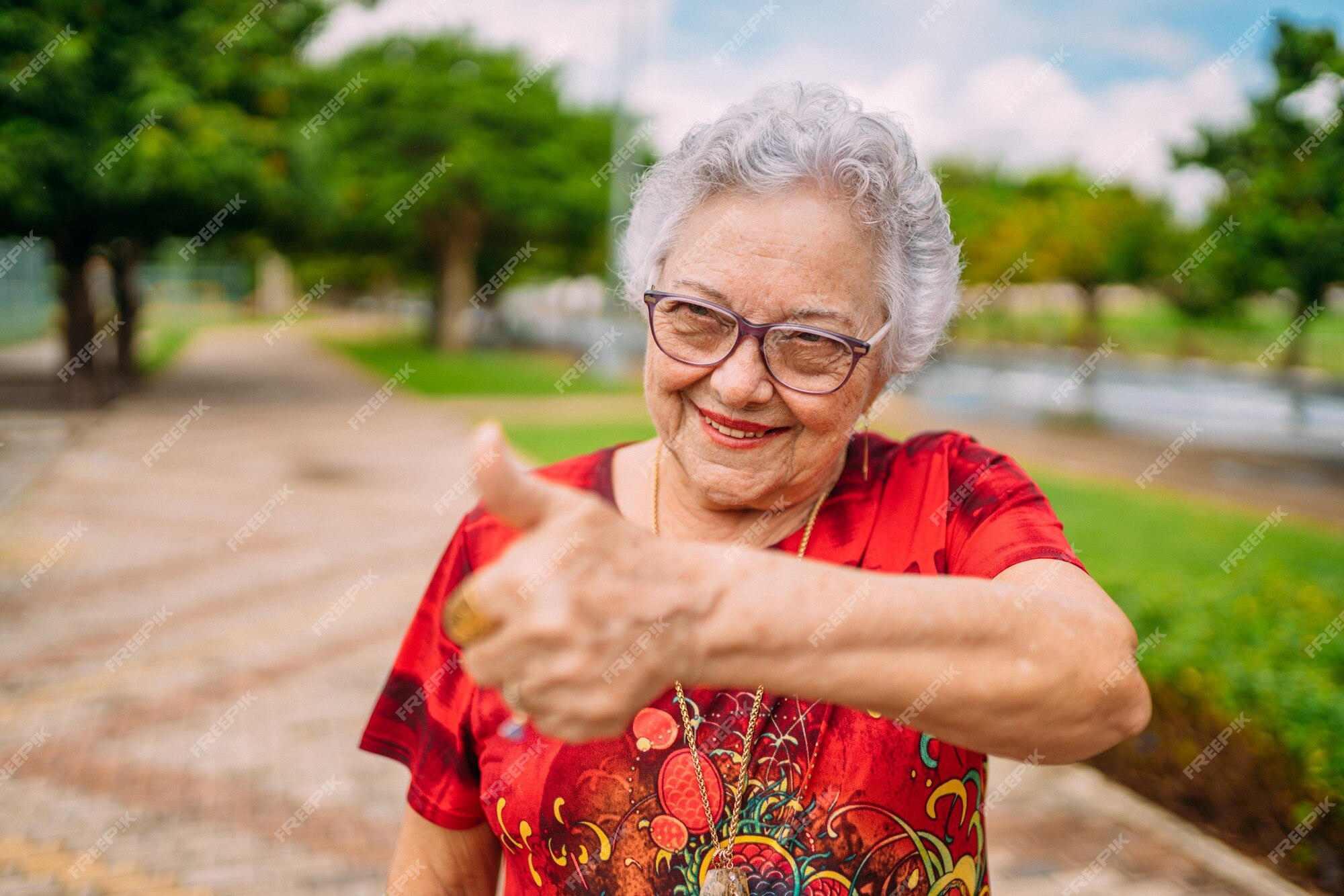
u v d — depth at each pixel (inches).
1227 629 162.7
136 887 132.6
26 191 480.1
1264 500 386.9
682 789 40.8
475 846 50.2
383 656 215.9
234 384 820.6
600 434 548.4
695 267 40.9
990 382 927.0
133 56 507.2
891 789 39.9
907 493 44.5
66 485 383.6
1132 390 845.2
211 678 201.8
